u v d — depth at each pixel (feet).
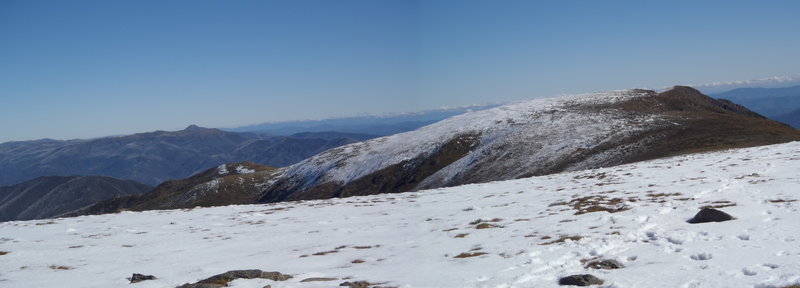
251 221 75.66
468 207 71.05
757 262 29.17
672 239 37.70
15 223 88.22
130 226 75.77
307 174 455.22
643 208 54.13
